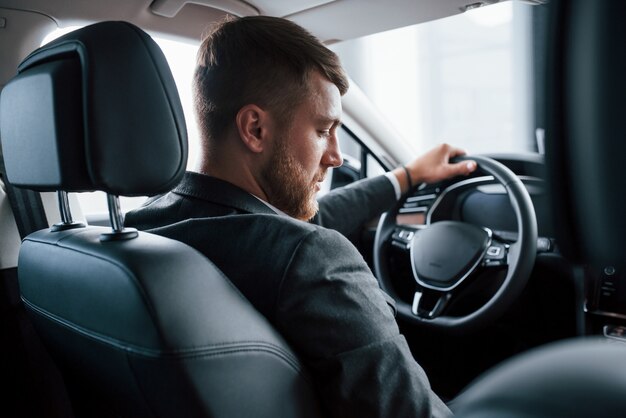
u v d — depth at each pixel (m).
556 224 0.25
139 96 0.60
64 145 0.58
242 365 0.59
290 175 0.81
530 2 1.25
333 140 0.89
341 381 0.67
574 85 0.23
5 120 0.69
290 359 0.65
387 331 0.71
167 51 1.42
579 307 1.21
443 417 0.75
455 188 1.52
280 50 0.77
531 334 1.40
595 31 0.23
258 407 0.61
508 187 1.28
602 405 0.24
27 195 1.15
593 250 0.25
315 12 1.33
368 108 1.74
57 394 1.22
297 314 0.66
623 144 0.22
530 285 1.35
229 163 0.80
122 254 0.60
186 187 0.81
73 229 0.76
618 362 0.26
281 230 0.70
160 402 0.60
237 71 0.77
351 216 1.38
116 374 0.64
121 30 0.60
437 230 1.37
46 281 0.72
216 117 0.79
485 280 1.32
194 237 0.74
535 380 0.26
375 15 1.36
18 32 1.13
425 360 1.54
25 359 1.16
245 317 0.61
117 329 0.59
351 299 0.69
